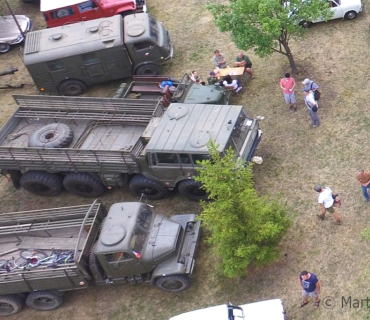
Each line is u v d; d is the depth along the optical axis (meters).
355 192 13.98
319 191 12.89
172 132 14.42
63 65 19.11
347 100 16.75
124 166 14.70
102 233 12.73
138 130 16.14
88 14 21.61
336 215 13.14
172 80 17.92
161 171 14.42
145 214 13.33
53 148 14.98
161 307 12.97
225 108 14.84
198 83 17.78
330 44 19.28
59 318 13.38
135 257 12.48
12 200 16.88
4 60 23.14
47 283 12.80
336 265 12.52
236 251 11.93
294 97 16.55
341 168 14.71
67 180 15.63
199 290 13.05
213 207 12.13
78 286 13.02
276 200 12.89
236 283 12.94
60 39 19.31
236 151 14.02
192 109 15.04
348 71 17.88
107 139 16.02
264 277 12.86
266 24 16.05
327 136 15.76
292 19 16.91
